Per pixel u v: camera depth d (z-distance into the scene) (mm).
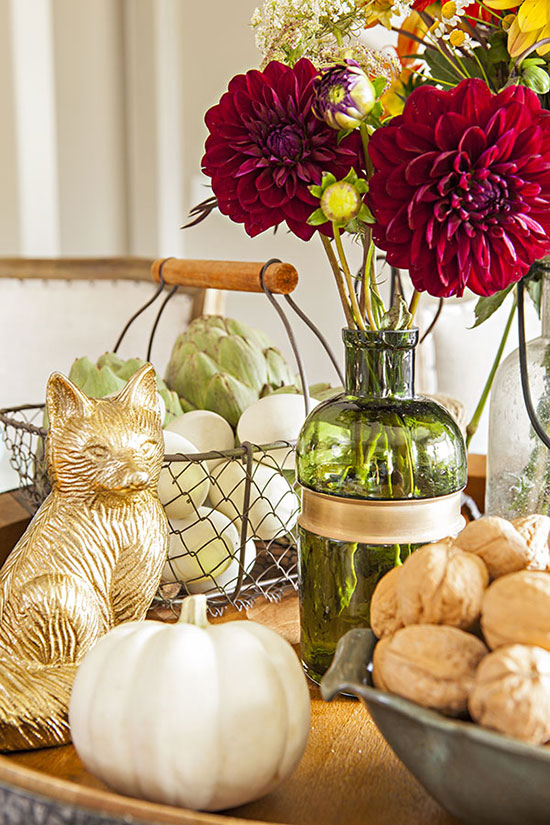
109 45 3090
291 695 513
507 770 408
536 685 420
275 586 819
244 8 2920
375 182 561
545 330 749
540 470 732
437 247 542
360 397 660
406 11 794
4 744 566
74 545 598
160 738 475
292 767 517
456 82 743
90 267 1605
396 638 461
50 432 599
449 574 474
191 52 3076
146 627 528
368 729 613
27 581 589
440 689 441
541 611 444
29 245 2910
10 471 1280
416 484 631
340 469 636
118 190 3221
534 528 527
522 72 660
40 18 2838
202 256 3174
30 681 577
